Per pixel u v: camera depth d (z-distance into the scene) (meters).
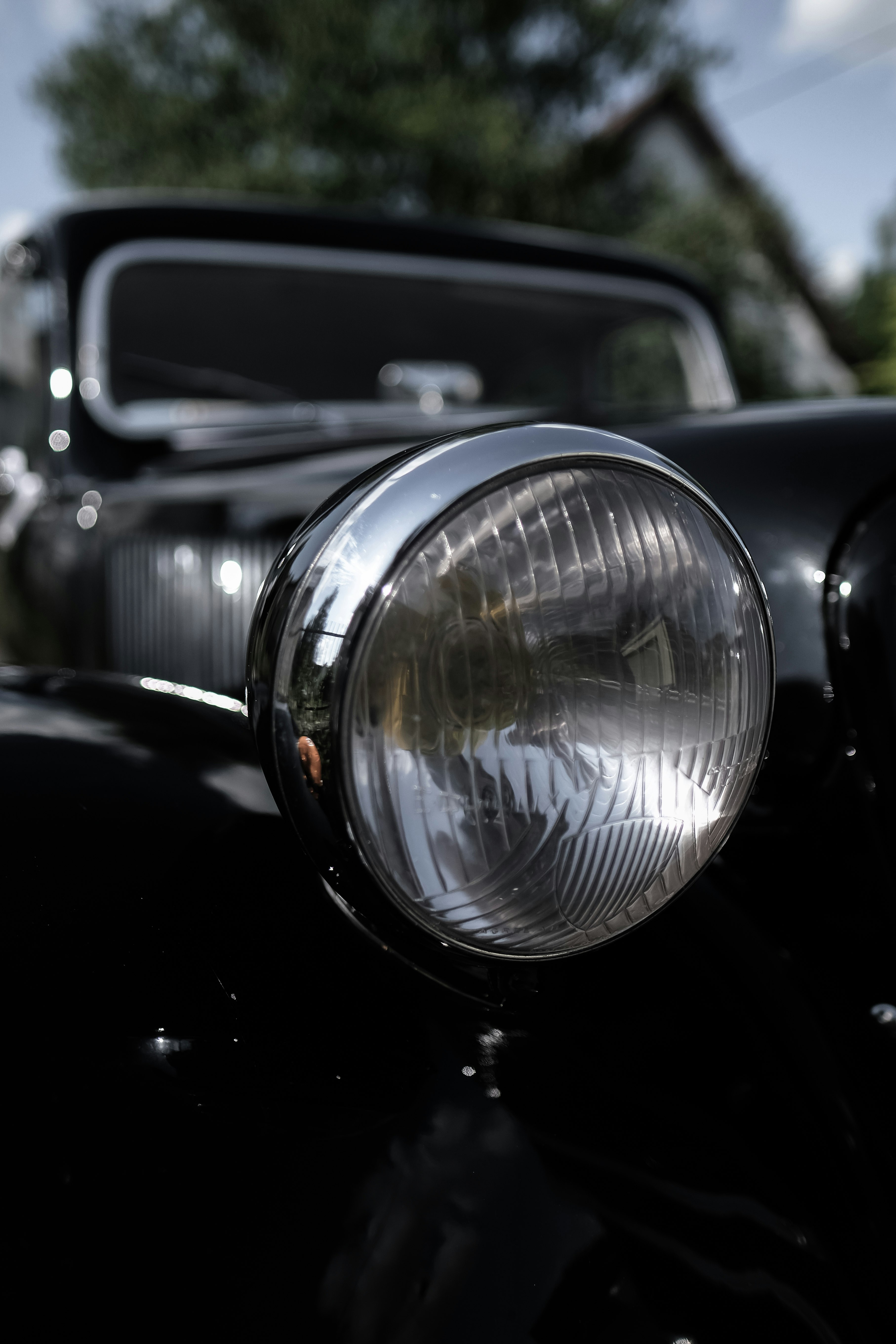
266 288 2.55
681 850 0.70
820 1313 0.70
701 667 0.69
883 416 1.04
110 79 18.94
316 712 0.61
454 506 0.62
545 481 0.65
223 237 2.47
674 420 1.28
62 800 0.79
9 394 2.77
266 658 0.64
